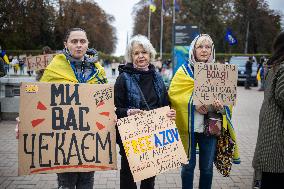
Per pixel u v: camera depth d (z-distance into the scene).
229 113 3.65
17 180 4.83
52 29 59.22
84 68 3.22
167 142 3.21
